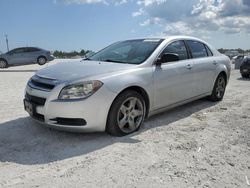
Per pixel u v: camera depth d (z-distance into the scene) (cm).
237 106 669
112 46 603
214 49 715
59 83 420
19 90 893
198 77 612
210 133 474
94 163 360
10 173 335
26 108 470
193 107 650
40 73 476
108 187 305
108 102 423
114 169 345
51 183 312
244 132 481
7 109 618
